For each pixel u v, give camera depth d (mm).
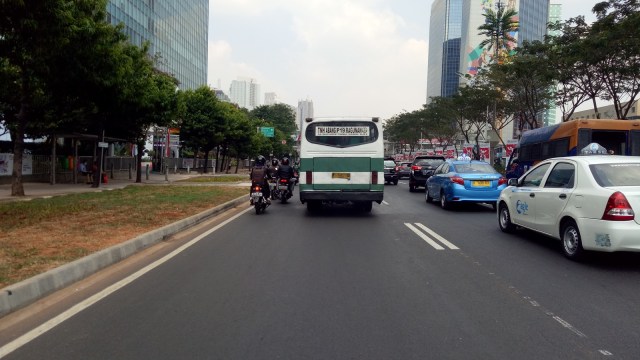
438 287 6438
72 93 18844
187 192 21109
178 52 85125
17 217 12000
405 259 8195
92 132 28344
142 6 66562
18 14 10852
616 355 4246
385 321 5125
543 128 21688
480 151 34375
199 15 100375
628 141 17859
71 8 13242
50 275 6184
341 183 14273
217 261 8023
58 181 29047
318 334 4750
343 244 9617
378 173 14250
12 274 6238
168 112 27156
